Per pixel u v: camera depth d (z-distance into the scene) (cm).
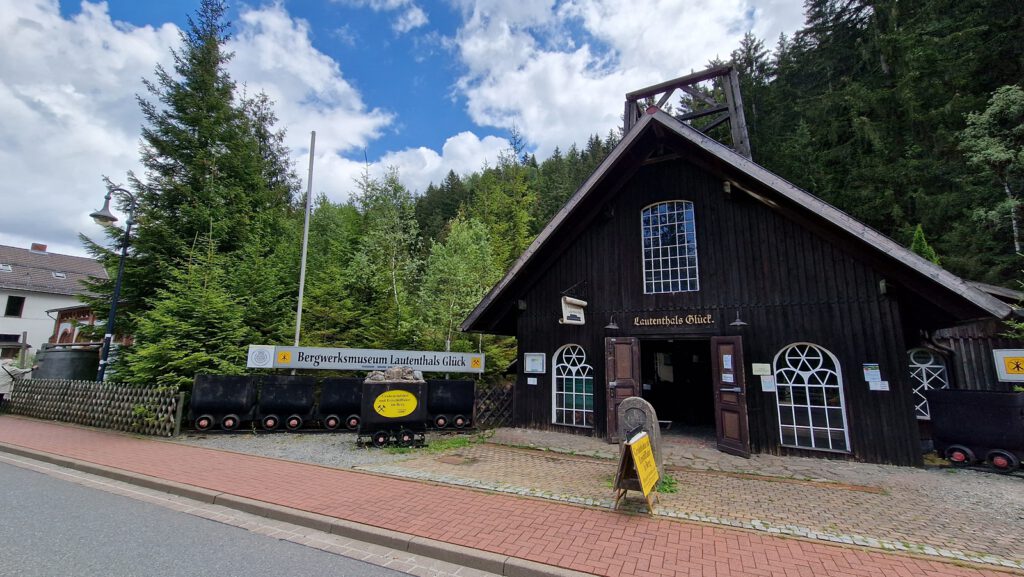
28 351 3275
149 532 508
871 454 821
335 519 535
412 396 998
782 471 771
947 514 562
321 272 2106
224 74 1947
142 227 1575
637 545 461
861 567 416
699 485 690
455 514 553
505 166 3744
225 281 1512
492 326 1312
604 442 1015
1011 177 1549
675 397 1382
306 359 1189
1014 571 409
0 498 625
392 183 2247
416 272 2219
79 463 811
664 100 1214
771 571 407
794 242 941
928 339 1045
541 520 532
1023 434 741
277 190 2603
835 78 2647
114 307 1332
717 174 1028
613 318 1107
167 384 1239
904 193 1919
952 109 1786
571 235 1193
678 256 1068
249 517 571
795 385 902
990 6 1859
